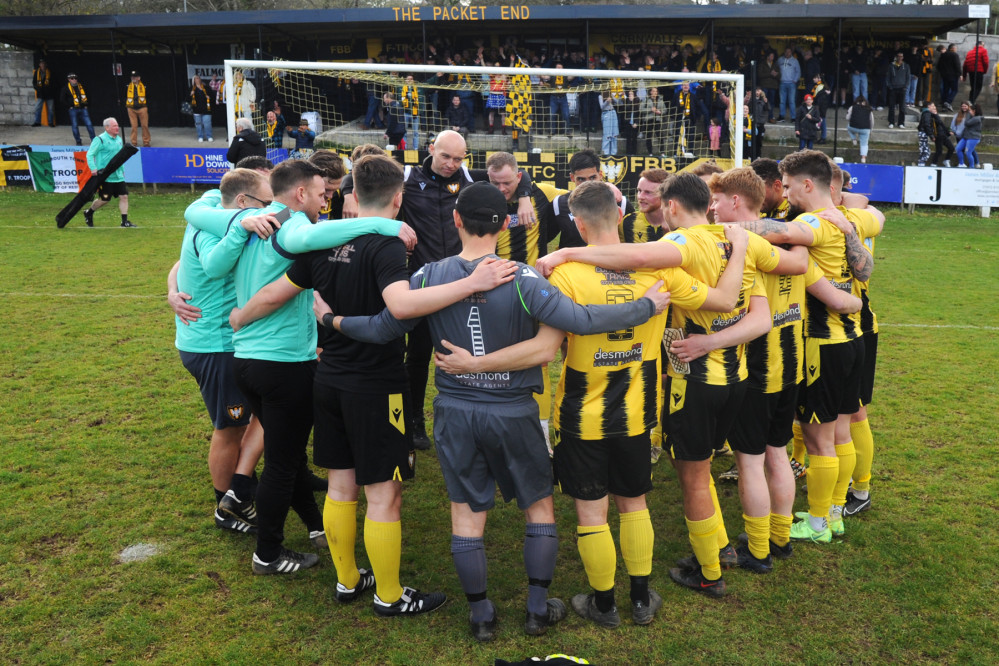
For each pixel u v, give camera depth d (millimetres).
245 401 3654
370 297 2887
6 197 14445
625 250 2809
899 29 20000
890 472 4410
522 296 2723
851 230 3434
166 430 4863
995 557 3516
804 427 3625
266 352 3166
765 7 17188
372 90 17188
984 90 23625
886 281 9266
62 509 3875
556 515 4039
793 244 3254
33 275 8742
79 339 6594
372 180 2887
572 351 2910
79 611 3100
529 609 3000
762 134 17234
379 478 2990
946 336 7051
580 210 2852
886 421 5137
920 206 15203
